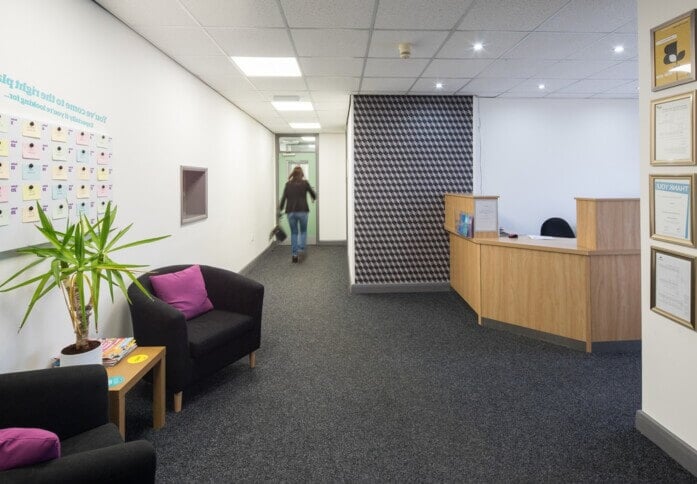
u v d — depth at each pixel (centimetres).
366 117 477
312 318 394
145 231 295
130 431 210
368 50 325
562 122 523
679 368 183
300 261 688
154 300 234
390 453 192
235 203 533
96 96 235
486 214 380
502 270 353
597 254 298
